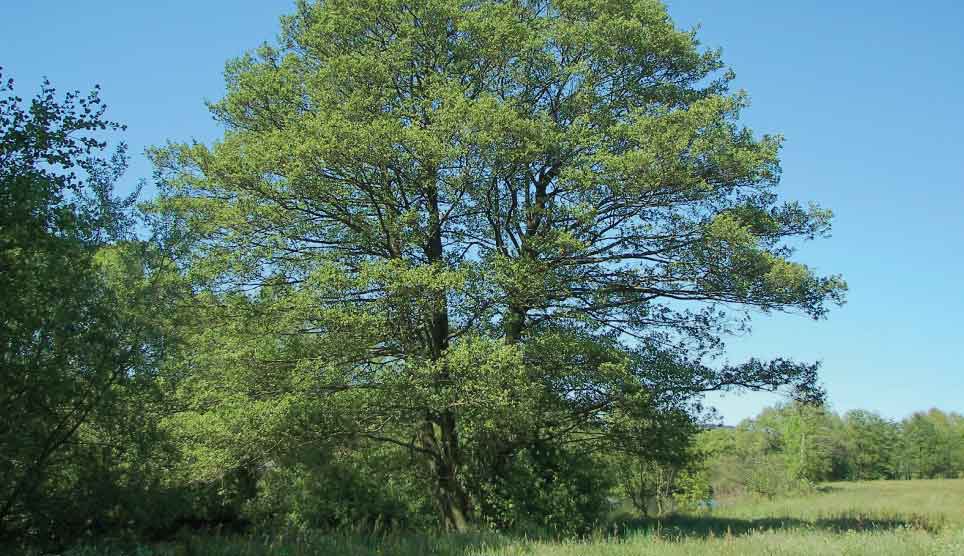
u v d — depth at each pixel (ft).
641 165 41.78
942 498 109.09
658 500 86.43
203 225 44.55
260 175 44.57
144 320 35.96
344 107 44.09
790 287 43.65
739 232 41.98
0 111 30.19
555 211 46.75
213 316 44.86
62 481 35.58
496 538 39.24
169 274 39.40
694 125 42.68
